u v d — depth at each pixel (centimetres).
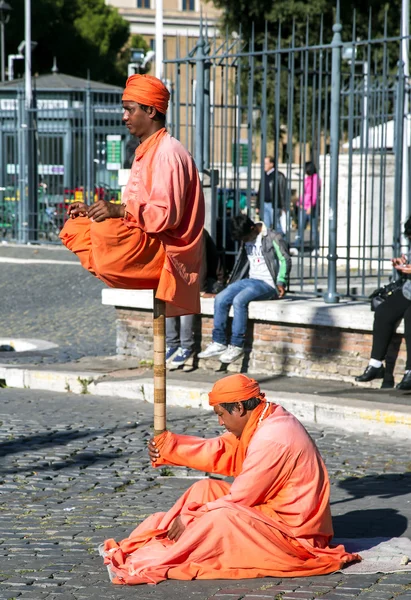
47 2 6469
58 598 652
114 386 1387
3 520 845
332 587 662
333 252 1400
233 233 1420
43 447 1102
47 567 717
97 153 3170
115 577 680
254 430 693
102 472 1002
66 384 1426
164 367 726
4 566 720
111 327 1917
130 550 718
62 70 6750
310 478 687
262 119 1458
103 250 649
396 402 1195
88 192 3134
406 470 1004
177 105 1559
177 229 674
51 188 3306
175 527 698
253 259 1418
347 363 1327
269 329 1400
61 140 3278
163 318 719
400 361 1277
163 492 936
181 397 1313
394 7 3897
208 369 1457
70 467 1022
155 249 663
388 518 841
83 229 665
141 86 677
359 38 3962
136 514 863
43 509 880
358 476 984
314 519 689
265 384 1327
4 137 3419
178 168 666
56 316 2041
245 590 658
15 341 1761
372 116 1911
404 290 1236
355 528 812
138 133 684
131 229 651
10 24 6359
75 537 795
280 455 677
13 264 2773
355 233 2288
